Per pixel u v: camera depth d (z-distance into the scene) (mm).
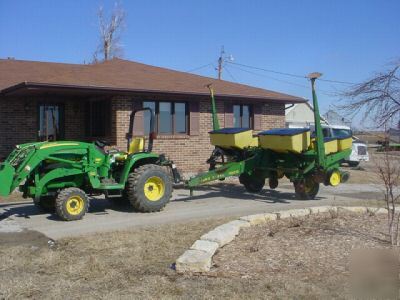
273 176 13094
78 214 9703
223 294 5168
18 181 9289
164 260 6488
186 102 18156
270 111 20656
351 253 6496
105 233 8195
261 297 5070
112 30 48188
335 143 12484
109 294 5219
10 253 6996
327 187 15820
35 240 7949
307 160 12297
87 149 10117
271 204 11891
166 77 19266
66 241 7648
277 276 5688
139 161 11023
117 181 10695
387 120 12727
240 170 12289
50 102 17656
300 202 12234
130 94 16297
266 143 12219
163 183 10836
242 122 19922
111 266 6234
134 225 9086
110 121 16609
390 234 7098
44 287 5500
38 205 10672
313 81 11734
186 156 18016
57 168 9812
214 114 13977
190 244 7309
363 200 12508
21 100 17094
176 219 9734
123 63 20344
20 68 19203
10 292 5336
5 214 10508
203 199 12789
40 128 17516
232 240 7312
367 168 23531
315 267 5992
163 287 5406
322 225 8148
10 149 16891
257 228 8078
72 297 5172
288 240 7203
